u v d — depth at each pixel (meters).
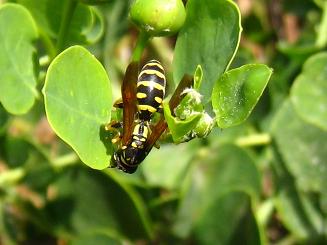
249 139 0.17
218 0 0.11
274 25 0.19
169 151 0.17
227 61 0.11
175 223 0.16
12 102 0.12
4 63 0.12
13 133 0.18
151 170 0.17
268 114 0.17
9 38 0.12
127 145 0.11
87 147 0.11
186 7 0.11
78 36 0.13
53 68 0.11
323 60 0.16
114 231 0.16
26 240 0.17
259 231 0.15
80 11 0.13
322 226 0.17
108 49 0.17
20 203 0.16
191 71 0.12
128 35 0.18
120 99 0.11
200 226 0.16
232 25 0.11
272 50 0.19
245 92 0.10
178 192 0.16
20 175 0.16
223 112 0.11
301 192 0.17
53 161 0.16
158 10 0.11
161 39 0.18
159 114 0.11
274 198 0.17
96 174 0.16
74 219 0.16
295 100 0.16
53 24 0.13
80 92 0.11
